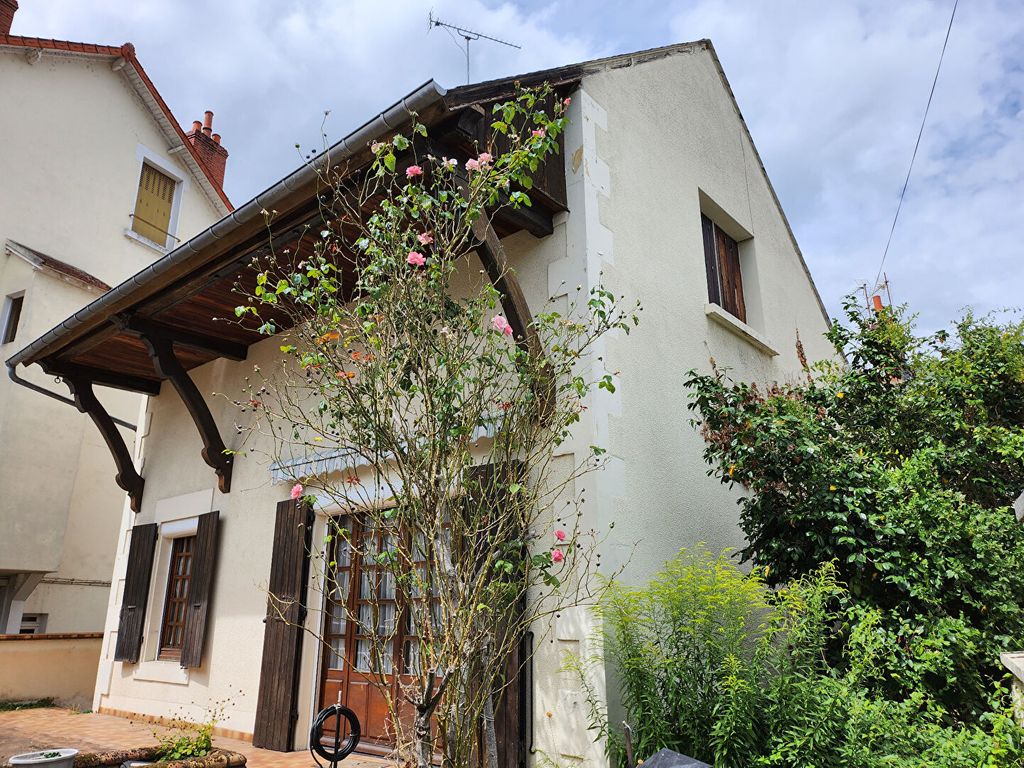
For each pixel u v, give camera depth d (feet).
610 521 15.10
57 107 38.96
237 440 24.48
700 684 12.48
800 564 15.99
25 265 35.78
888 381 19.42
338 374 12.64
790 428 16.15
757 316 25.85
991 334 19.48
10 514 33.40
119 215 41.50
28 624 34.71
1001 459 17.52
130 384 28.22
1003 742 9.90
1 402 33.96
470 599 11.27
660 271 19.95
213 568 23.52
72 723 23.80
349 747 12.17
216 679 22.20
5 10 39.14
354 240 16.83
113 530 38.06
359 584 19.33
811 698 11.55
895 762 10.44
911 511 14.76
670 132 22.86
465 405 12.59
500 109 14.16
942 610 13.98
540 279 17.48
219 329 23.31
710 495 19.26
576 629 14.23
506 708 14.33
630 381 17.22
